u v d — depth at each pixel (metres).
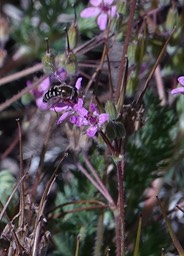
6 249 0.22
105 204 0.24
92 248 0.26
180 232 0.27
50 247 0.27
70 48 0.25
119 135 0.21
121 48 0.26
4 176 0.28
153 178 0.26
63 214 0.25
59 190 0.28
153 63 0.27
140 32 0.24
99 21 0.25
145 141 0.26
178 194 0.29
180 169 0.29
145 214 0.27
